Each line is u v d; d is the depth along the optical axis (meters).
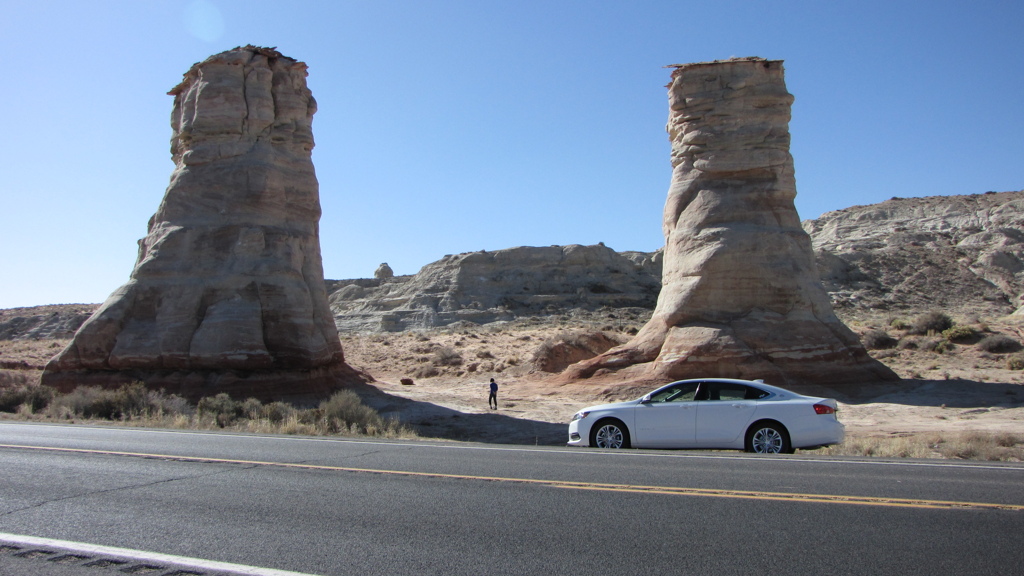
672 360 28.75
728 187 31.31
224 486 8.63
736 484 8.52
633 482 8.69
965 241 93.69
